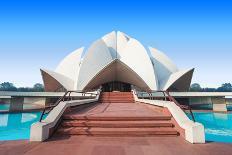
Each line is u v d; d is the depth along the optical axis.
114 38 44.84
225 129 15.94
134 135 5.82
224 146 4.69
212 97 29.02
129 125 6.28
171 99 7.52
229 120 21.02
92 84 35.31
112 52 41.72
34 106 32.78
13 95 27.12
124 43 43.41
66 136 5.73
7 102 43.34
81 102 10.68
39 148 4.50
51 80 36.03
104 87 39.59
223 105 28.09
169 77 36.97
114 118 6.79
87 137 5.62
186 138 5.32
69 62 40.00
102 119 6.79
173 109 6.79
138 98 18.84
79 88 32.56
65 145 4.76
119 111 9.27
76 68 38.66
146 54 36.44
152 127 6.31
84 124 6.39
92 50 36.44
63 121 6.70
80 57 39.69
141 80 33.66
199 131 5.00
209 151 4.30
